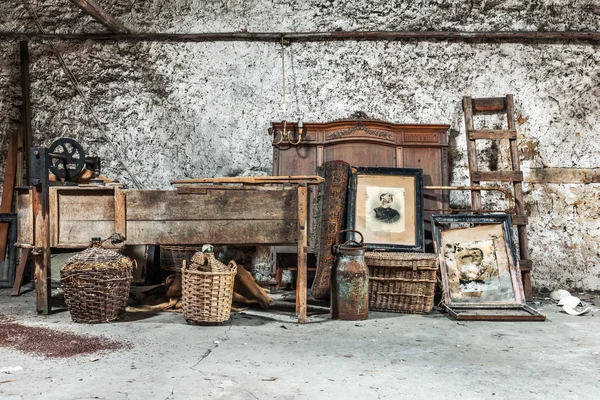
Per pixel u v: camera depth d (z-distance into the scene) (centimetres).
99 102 596
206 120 586
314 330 386
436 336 370
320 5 582
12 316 423
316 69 580
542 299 530
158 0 590
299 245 417
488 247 480
